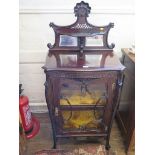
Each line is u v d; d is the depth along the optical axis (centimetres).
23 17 162
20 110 157
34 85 187
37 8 160
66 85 131
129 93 151
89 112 148
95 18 164
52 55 142
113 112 141
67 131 151
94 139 166
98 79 128
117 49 175
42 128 180
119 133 174
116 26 167
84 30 142
